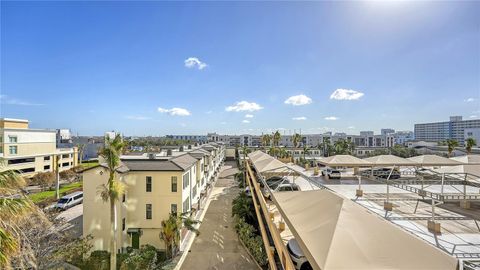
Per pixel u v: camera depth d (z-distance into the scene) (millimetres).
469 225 11547
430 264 5230
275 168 20922
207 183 40312
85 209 20109
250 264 19750
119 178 20672
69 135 101625
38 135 52406
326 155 76938
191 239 24328
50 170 54688
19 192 7941
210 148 51250
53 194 38844
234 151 94625
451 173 13695
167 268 18719
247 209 26031
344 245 5766
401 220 12219
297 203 9539
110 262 17906
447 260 5352
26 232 14492
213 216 30844
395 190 19188
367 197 16703
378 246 5719
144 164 23281
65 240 19062
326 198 8727
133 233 22141
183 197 23453
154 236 22344
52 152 56031
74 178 51094
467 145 46344
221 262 20047
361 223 6605
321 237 6348
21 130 48562
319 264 5336
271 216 14633
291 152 76375
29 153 50031
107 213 20031
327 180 24641
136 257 18781
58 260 17141
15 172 7867
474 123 111750
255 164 24859
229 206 34969
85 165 61281
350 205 7586
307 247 6180
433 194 12578
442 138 125938
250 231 23359
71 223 26422
